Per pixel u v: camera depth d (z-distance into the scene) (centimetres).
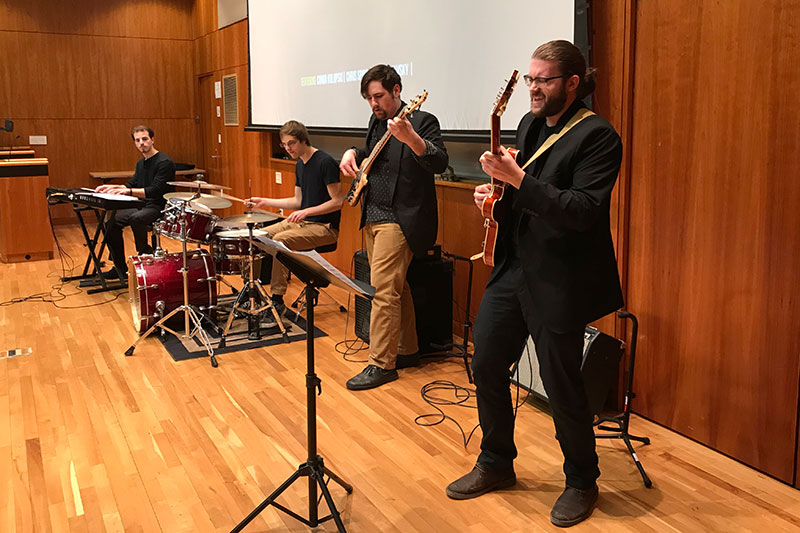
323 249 444
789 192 239
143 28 884
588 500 230
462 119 386
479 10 364
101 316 468
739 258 257
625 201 295
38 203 639
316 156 432
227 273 445
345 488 244
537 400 327
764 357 254
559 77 202
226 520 231
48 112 849
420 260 375
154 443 286
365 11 472
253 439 289
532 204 194
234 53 748
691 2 261
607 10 291
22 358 386
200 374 362
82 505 240
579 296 210
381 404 323
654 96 280
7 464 269
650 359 297
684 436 288
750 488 248
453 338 417
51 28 839
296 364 376
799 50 230
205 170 907
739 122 251
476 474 246
